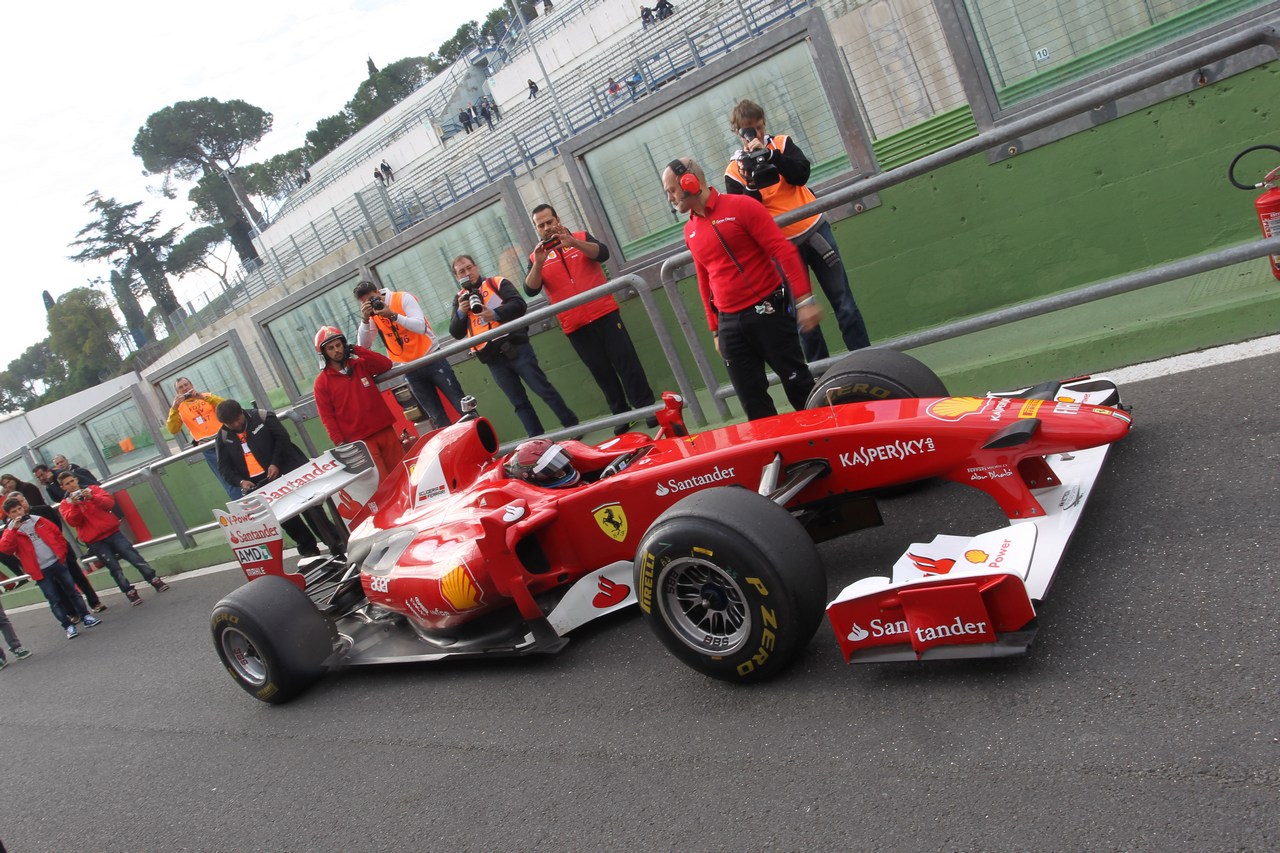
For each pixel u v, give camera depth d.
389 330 8.28
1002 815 2.55
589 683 4.25
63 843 4.80
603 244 8.00
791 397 5.25
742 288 4.95
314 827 3.99
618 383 7.79
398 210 23.30
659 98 7.45
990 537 3.25
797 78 6.84
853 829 2.72
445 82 48.12
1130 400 4.84
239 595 5.39
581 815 3.33
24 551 9.72
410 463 5.62
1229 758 2.45
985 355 6.06
